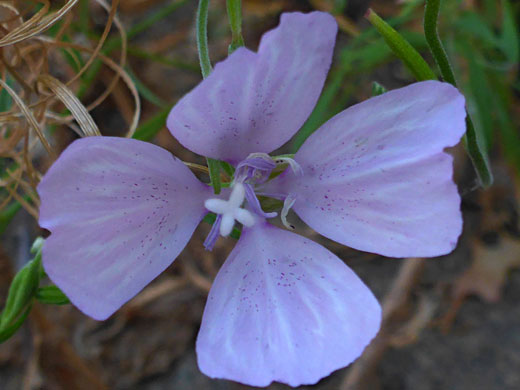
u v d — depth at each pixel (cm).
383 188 7
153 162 7
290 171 8
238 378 7
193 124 7
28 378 14
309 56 7
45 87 10
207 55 7
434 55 8
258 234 8
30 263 8
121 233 7
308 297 7
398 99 7
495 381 15
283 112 7
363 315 7
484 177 8
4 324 8
